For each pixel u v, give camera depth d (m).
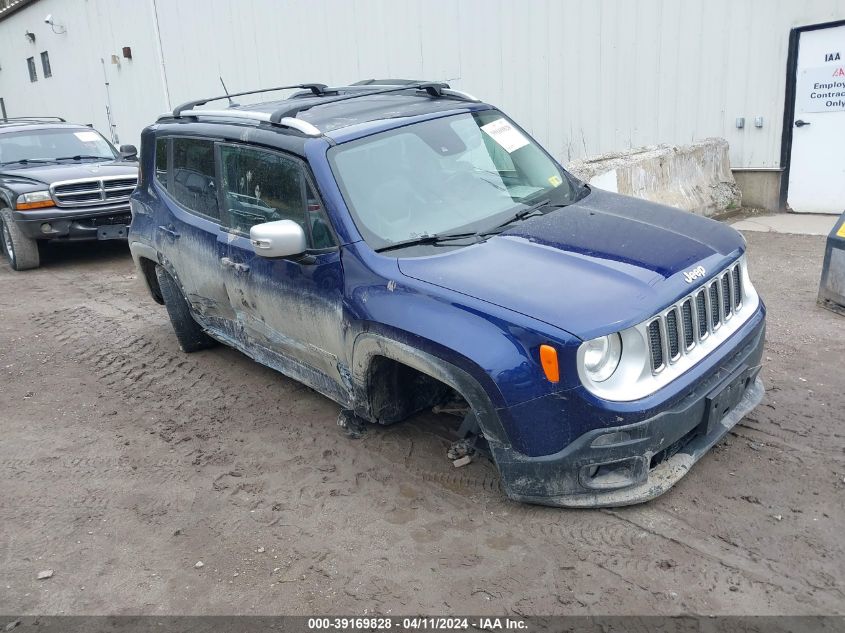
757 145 9.42
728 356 3.53
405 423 4.57
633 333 3.10
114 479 4.31
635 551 3.19
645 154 8.86
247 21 15.12
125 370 6.03
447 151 4.28
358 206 3.88
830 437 3.96
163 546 3.62
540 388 3.07
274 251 3.79
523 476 3.28
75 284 9.16
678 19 9.47
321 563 3.36
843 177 8.95
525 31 10.81
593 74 10.34
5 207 10.08
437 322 3.32
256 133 4.44
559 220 3.89
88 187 9.74
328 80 13.88
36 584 3.42
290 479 4.11
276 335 4.57
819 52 8.68
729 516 3.36
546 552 3.25
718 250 3.67
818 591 2.88
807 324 5.64
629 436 3.09
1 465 4.58
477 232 3.81
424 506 3.70
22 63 25.44
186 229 5.20
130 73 19.17
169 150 5.47
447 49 11.82
